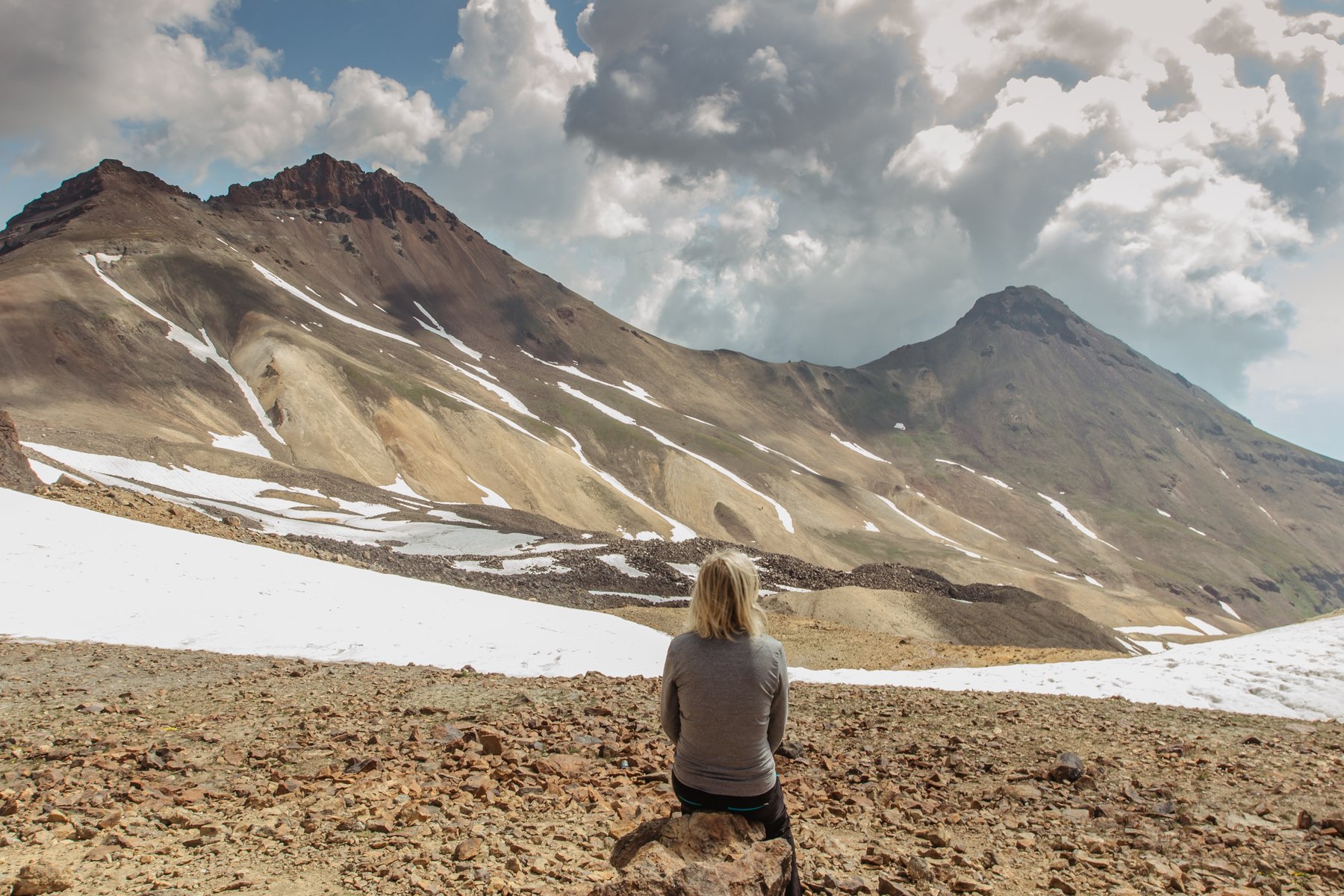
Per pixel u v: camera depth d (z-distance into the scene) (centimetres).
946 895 557
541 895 471
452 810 639
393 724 1016
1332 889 620
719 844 412
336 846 558
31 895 461
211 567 2678
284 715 1079
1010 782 914
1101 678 1781
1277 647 1881
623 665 2156
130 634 1911
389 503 10519
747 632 433
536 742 902
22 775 764
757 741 425
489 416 18038
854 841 681
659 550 7206
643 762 831
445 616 2700
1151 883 607
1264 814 810
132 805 654
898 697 1463
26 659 1498
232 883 485
